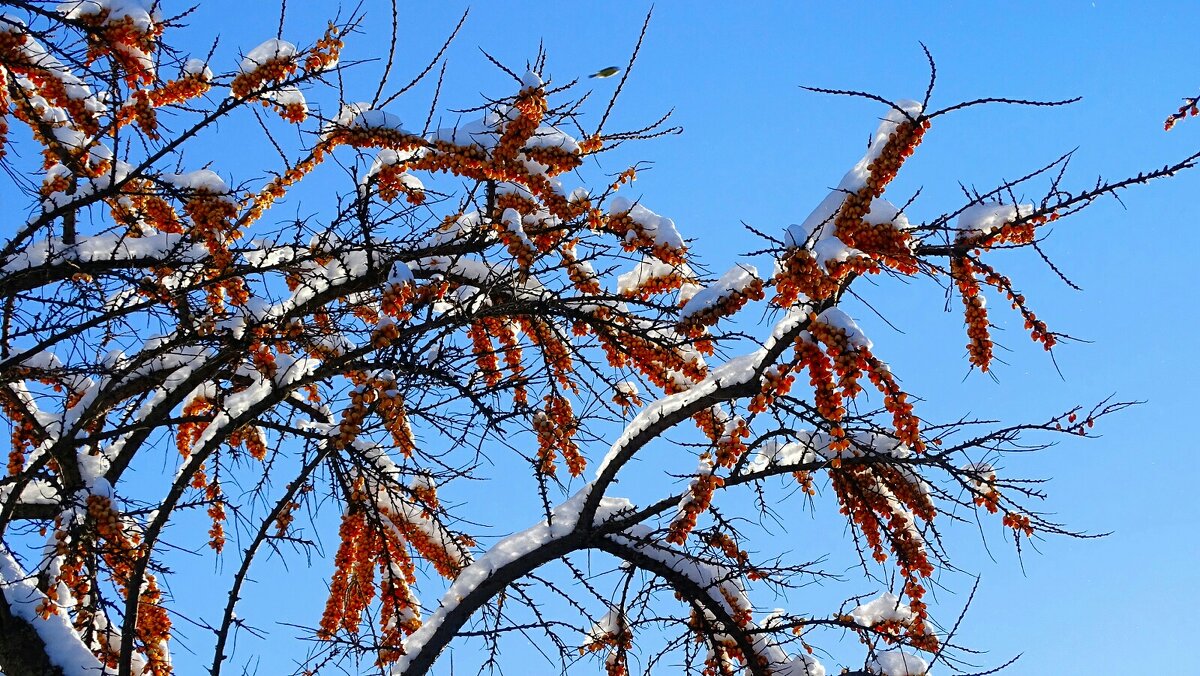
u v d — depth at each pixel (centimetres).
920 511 632
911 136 532
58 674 582
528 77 648
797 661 679
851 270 579
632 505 711
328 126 700
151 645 670
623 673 694
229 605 607
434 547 716
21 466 687
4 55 635
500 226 660
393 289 588
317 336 664
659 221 659
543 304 643
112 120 626
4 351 649
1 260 636
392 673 627
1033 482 602
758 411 552
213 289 686
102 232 685
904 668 632
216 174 647
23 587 613
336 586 699
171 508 618
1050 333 560
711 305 627
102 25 645
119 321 665
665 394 685
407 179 741
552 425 634
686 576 680
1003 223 552
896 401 532
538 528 687
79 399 695
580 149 707
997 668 627
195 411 758
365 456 636
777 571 680
